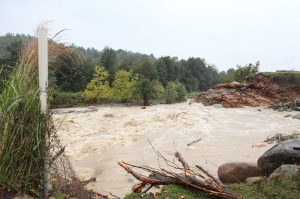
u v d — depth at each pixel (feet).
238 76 76.28
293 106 50.98
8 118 11.60
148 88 82.12
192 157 27.32
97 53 223.92
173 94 88.74
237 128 39.34
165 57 155.74
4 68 14.44
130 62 137.08
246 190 14.29
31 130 11.81
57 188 12.34
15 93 12.16
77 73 93.61
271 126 39.96
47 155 12.08
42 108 12.20
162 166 24.71
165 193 13.46
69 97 83.82
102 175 23.45
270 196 13.26
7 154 11.36
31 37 14.02
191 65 183.52
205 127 39.99
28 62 13.30
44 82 12.28
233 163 18.98
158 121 46.32
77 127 44.29
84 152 31.99
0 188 11.28
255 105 55.16
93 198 14.52
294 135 31.07
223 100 57.67
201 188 13.32
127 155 29.12
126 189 20.13
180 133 37.32
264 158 17.47
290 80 55.31
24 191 11.57
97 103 89.92
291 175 14.84
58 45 14.01
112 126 45.09
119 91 88.22
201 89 184.96
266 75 57.31
